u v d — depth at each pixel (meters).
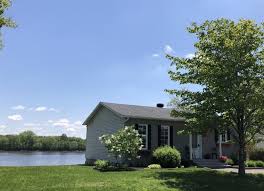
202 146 30.89
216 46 19.42
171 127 29.14
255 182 18.58
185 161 28.12
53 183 16.55
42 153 71.62
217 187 16.92
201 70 19.55
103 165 22.56
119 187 15.73
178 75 20.58
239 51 18.95
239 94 18.52
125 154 24.28
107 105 29.52
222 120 19.86
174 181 17.75
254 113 20.00
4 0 14.88
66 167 23.48
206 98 19.72
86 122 33.16
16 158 46.53
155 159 26.70
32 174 19.41
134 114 27.61
